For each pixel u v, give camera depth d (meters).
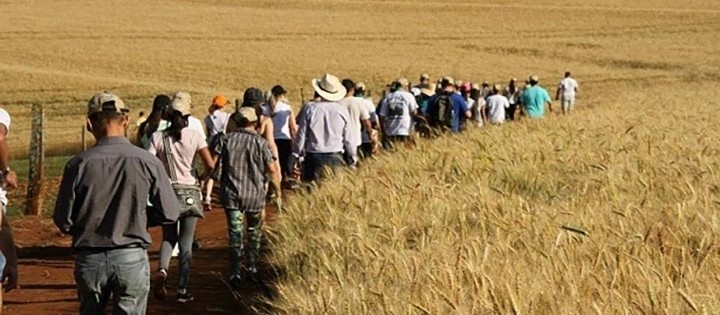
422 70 111.75
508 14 146.12
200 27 130.75
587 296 10.59
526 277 11.20
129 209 11.42
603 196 16.83
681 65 118.88
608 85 107.62
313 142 21.30
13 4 139.50
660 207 15.44
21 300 16.73
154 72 104.25
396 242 14.13
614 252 12.41
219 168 17.66
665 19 144.38
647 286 10.69
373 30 134.88
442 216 15.48
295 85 101.94
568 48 127.31
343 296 11.54
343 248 13.95
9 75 96.19
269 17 140.38
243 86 100.06
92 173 11.38
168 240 16.25
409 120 29.31
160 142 16.30
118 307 11.52
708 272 11.64
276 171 17.52
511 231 13.84
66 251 21.64
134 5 143.25
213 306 16.09
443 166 20.66
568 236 12.82
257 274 17.52
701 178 17.98
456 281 11.10
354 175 19.45
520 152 21.95
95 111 11.60
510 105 51.72
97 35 121.69
